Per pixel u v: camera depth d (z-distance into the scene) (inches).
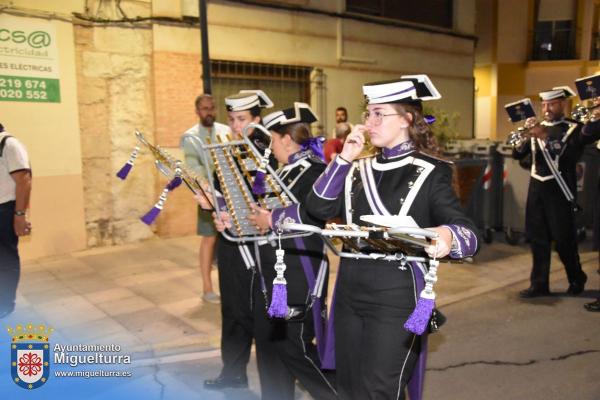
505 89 781.9
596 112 203.8
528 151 223.6
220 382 148.4
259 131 128.8
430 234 73.3
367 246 90.3
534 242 223.9
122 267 265.9
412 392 96.3
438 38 473.4
